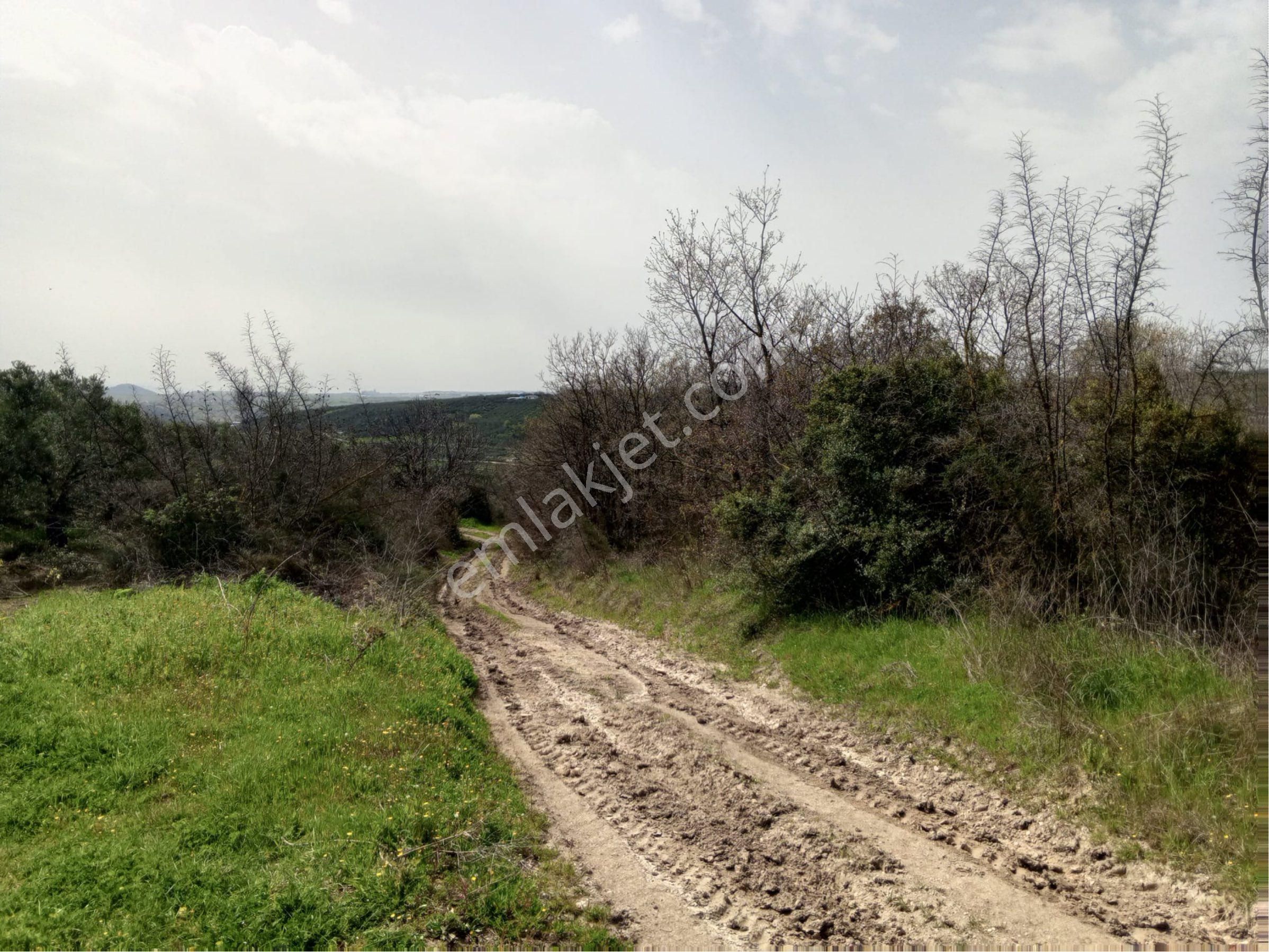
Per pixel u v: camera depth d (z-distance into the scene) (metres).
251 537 15.55
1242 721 5.62
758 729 8.39
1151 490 8.19
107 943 4.39
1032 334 9.34
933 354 11.66
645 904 5.21
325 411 19.83
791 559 10.86
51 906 4.68
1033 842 5.51
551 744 8.43
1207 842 4.93
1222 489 7.82
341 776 6.56
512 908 5.04
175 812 5.87
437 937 4.72
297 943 4.51
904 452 10.76
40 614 10.64
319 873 5.13
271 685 8.69
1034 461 9.27
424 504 22.61
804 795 6.67
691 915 5.05
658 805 6.71
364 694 8.59
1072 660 7.19
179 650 9.22
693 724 8.70
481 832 5.93
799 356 14.95
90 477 17.36
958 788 6.40
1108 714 6.46
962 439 10.04
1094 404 8.90
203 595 12.48
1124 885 4.88
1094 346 8.90
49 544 16.52
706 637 12.27
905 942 4.58
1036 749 6.35
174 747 6.90
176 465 17.25
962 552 9.89
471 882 5.27
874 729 7.77
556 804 6.92
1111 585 8.26
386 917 4.83
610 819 6.54
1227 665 6.59
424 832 5.79
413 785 6.58
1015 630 8.07
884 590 10.16
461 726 8.48
